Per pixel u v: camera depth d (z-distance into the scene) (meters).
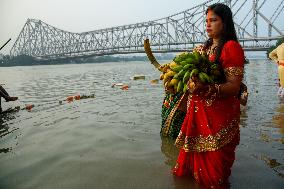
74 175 2.78
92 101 7.29
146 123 4.61
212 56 2.47
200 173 2.46
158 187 2.48
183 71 2.39
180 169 2.63
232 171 2.75
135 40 87.19
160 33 79.62
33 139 4.02
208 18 2.48
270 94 7.41
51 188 2.55
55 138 4.00
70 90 10.73
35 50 132.50
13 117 5.73
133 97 7.61
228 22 2.44
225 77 2.36
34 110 6.45
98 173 2.79
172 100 3.79
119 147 3.50
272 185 2.47
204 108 2.41
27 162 3.16
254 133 3.90
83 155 3.28
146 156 3.19
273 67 24.03
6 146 3.78
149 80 13.48
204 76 2.26
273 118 4.67
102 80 15.60
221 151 2.37
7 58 126.38
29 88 12.79
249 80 11.90
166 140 3.72
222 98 2.37
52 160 3.18
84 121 4.96
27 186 2.61
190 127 2.47
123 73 23.31
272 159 3.00
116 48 90.25
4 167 3.06
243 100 2.56
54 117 5.46
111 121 4.86
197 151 2.46
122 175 2.73
